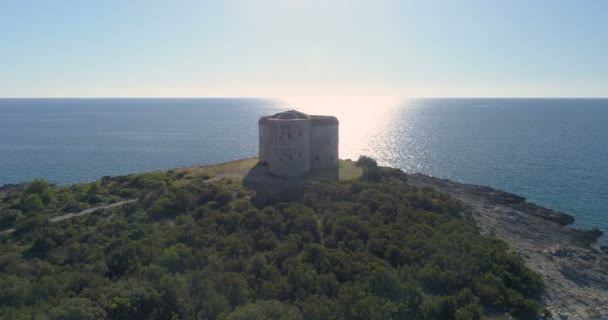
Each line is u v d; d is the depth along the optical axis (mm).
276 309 34969
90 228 56938
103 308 34312
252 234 51906
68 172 127875
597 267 56219
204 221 54594
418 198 65562
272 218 55594
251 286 41344
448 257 47000
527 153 149750
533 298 45188
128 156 155250
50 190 77438
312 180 72125
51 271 44125
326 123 80938
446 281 44062
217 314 35188
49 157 153250
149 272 40875
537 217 77375
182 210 61531
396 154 154125
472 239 53469
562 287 48750
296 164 74812
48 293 38375
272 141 75375
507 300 42781
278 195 65375
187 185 69500
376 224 55125
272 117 81125
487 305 42531
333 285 41188
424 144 177625
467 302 41094
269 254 47156
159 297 36406
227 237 50938
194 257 44469
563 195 96688
